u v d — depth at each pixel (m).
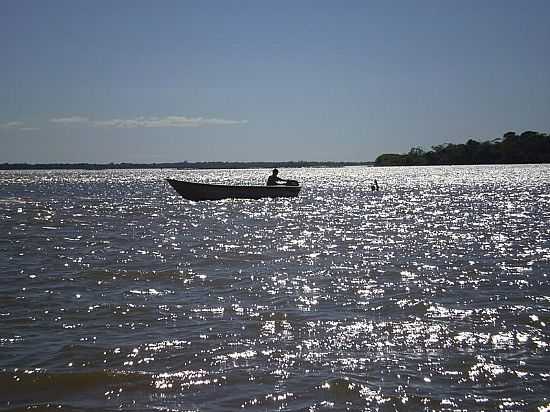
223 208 57.34
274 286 19.22
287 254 26.88
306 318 14.93
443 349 12.38
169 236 34.53
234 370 11.20
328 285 19.36
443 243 30.55
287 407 9.62
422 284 19.44
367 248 28.95
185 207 59.12
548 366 11.35
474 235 33.91
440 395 10.03
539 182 106.56
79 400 9.94
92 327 14.23
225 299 17.25
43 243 31.16
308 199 72.50
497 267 22.69
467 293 17.91
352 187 107.38
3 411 9.45
